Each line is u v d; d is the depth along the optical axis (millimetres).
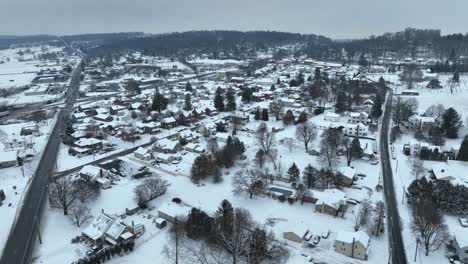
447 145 148375
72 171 127562
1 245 85875
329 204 98000
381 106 198125
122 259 80250
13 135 167250
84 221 94500
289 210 101000
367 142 150750
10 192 112125
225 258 80250
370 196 107250
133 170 127750
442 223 86312
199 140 158000
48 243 86062
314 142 148625
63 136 159750
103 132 165875
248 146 147375
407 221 94250
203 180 119438
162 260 79625
